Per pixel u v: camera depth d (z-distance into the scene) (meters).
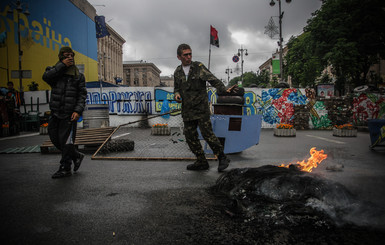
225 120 5.13
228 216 2.00
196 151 3.82
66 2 30.00
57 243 1.61
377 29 22.94
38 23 24.50
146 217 2.02
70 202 2.40
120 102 13.38
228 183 2.63
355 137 9.30
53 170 3.91
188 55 3.63
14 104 10.77
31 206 2.29
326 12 25.05
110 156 5.05
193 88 3.62
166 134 9.46
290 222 1.82
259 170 2.62
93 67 38.09
